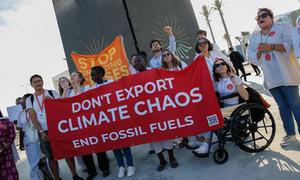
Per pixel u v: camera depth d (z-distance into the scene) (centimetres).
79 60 718
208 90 468
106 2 893
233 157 488
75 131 538
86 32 942
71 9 974
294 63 458
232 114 464
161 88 492
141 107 504
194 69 476
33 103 558
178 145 619
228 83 482
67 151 544
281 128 563
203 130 471
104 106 521
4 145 439
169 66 571
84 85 644
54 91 577
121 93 513
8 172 444
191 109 477
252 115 469
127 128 512
